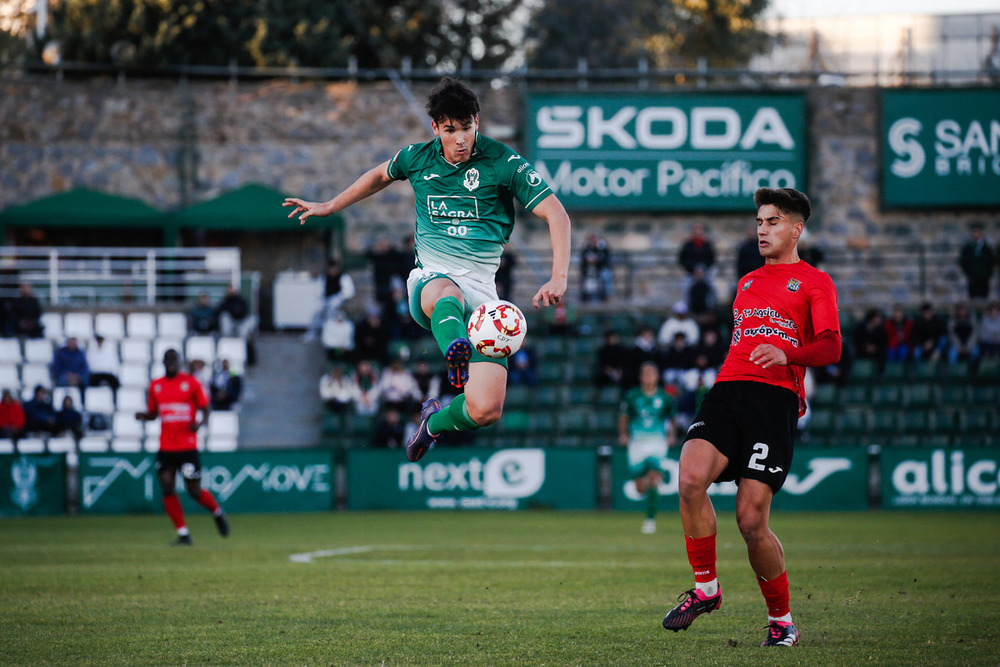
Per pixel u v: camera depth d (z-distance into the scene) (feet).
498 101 210.18
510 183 42.78
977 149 210.18
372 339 166.91
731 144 208.64
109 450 144.46
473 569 75.77
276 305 204.23
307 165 211.82
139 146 210.18
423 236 43.96
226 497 144.87
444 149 42.88
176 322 172.14
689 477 41.91
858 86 212.02
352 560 83.10
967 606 55.57
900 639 44.68
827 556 86.53
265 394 176.04
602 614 52.54
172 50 250.78
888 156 210.79
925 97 210.79
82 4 251.19
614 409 170.19
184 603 56.75
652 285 208.44
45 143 208.74
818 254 175.83
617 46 304.09
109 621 50.11
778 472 42.16
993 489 147.84
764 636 45.57
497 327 41.45
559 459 149.69
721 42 324.80
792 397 43.04
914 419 170.71
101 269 201.36
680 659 39.96
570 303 188.44
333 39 267.39
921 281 200.23
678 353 159.12
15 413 150.10
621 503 149.18
